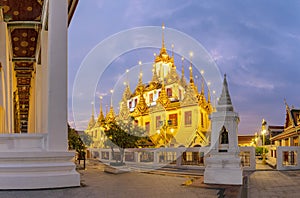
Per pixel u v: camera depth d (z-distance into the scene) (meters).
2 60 11.98
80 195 6.08
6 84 12.13
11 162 7.27
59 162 7.52
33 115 16.92
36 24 12.49
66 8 8.28
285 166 14.45
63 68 8.00
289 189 7.72
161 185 7.68
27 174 7.16
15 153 7.24
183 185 7.79
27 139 7.71
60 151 7.54
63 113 7.84
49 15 8.23
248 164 14.44
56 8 8.20
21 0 11.05
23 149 7.64
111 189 6.89
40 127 13.33
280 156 14.47
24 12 11.84
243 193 6.84
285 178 10.53
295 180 9.88
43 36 11.42
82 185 7.55
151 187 7.27
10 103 12.95
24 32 13.12
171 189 7.01
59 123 7.77
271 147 19.75
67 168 7.46
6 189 6.93
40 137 7.75
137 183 8.02
